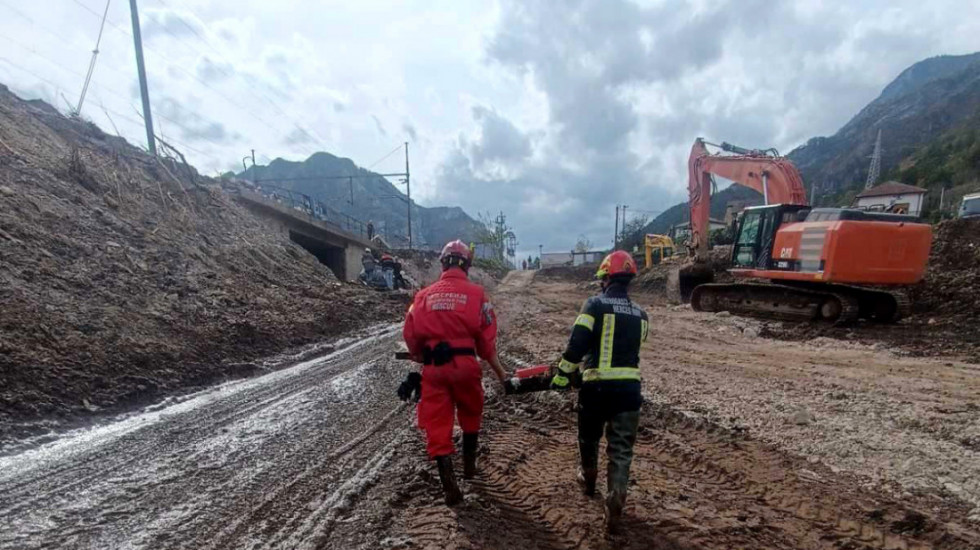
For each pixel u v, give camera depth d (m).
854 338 10.48
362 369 7.43
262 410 5.40
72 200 9.79
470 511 3.37
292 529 3.08
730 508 3.55
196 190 16.05
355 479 3.78
